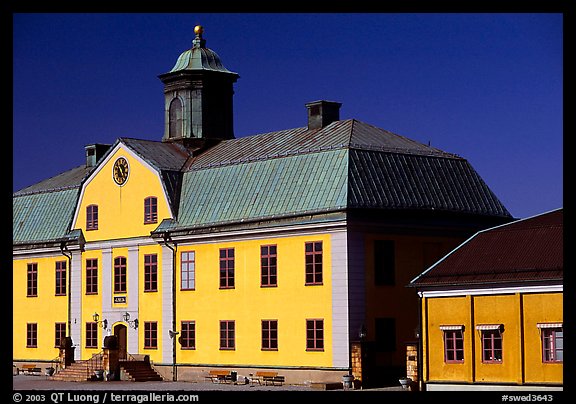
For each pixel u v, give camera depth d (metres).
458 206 70.69
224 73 84.94
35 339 86.81
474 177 73.31
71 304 83.75
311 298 66.75
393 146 71.12
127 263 79.25
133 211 79.06
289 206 68.62
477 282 56.75
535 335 54.62
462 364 57.47
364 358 64.25
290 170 70.69
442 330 58.38
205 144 82.44
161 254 76.62
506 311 55.81
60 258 85.06
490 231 60.38
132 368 75.94
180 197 76.94
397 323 67.12
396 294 67.25
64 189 88.81
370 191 67.12
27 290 87.88
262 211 70.06
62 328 84.50
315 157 69.75
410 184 69.25
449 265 59.03
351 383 63.91
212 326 72.75
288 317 67.94
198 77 84.31
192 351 74.00
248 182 72.81
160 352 76.25
